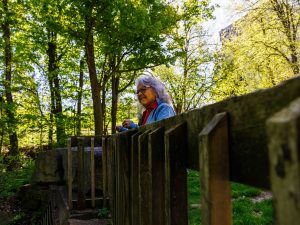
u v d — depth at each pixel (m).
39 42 14.30
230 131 1.18
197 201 7.04
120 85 19.42
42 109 17.08
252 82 22.17
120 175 3.38
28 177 11.43
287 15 19.59
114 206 3.90
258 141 1.01
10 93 15.79
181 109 26.08
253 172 1.04
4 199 10.16
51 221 7.28
